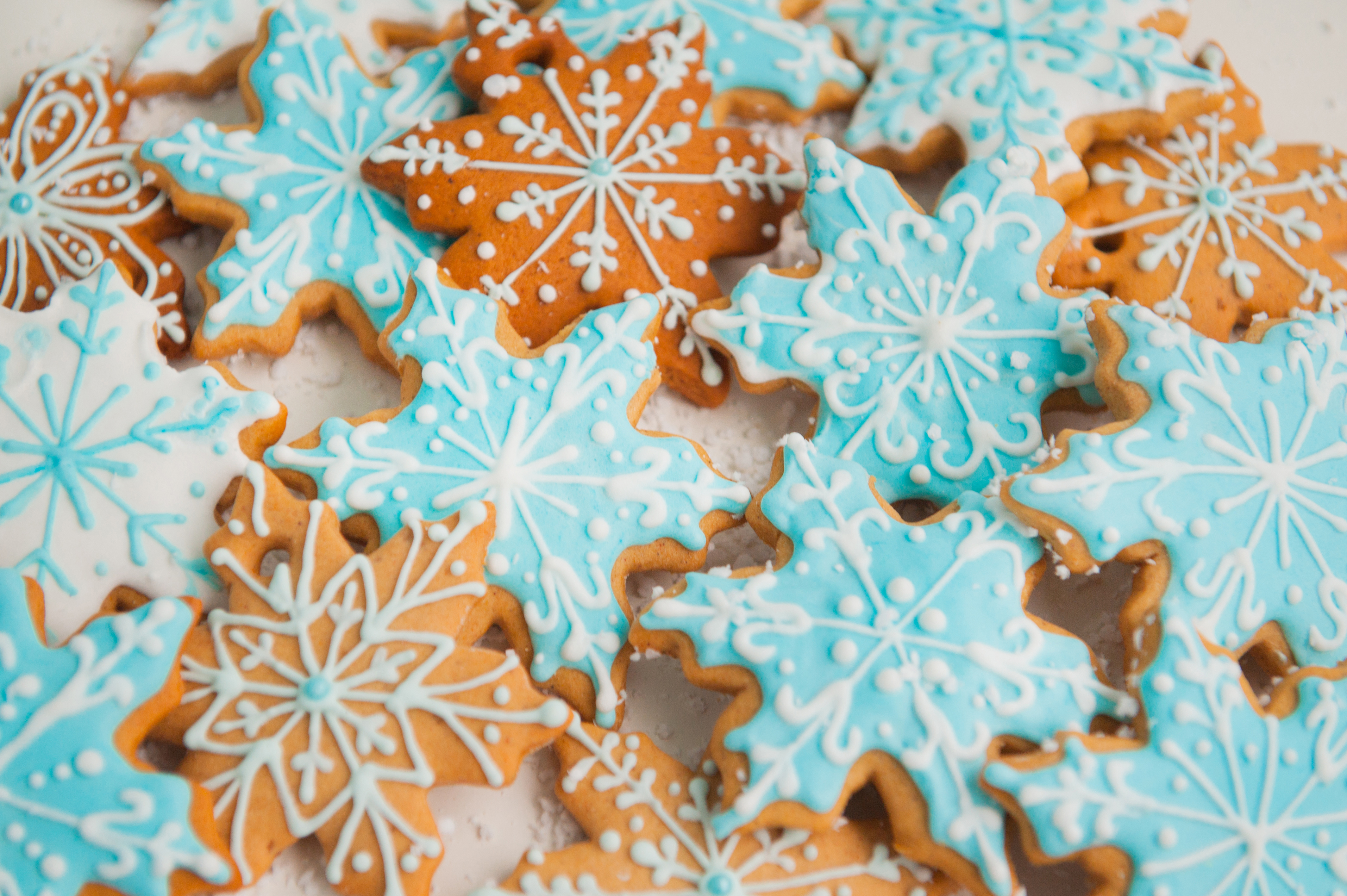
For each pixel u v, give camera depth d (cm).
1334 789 39
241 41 45
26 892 37
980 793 38
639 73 44
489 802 40
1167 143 45
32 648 38
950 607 39
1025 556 40
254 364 43
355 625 39
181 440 40
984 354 42
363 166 43
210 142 43
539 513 40
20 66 45
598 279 42
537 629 40
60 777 37
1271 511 40
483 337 41
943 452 42
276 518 40
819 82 45
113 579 40
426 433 40
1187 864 38
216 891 38
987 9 46
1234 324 45
